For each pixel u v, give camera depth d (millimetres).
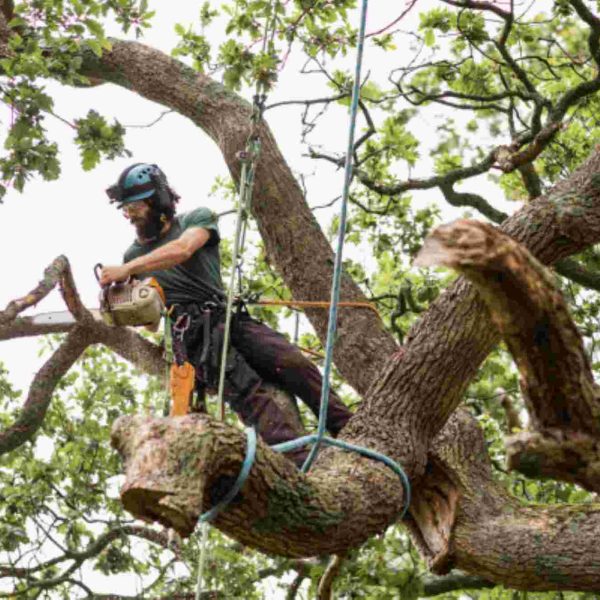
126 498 7594
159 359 12781
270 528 8461
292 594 16469
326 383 9070
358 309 12648
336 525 8812
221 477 8039
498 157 14961
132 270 10914
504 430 17641
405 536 16328
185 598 16516
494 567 10422
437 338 10164
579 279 17203
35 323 13336
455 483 10844
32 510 17875
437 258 6234
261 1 14648
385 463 9547
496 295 6305
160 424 7828
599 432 6703
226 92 14406
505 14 16344
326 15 15828
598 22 16234
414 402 10102
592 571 10125
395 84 16969
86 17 14117
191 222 11438
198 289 11227
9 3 14852
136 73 14734
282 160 13609
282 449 9039
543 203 10391
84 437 18625
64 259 12102
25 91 13773
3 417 18359
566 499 16094
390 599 14148
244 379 10945
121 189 11508
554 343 6422
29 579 17609
